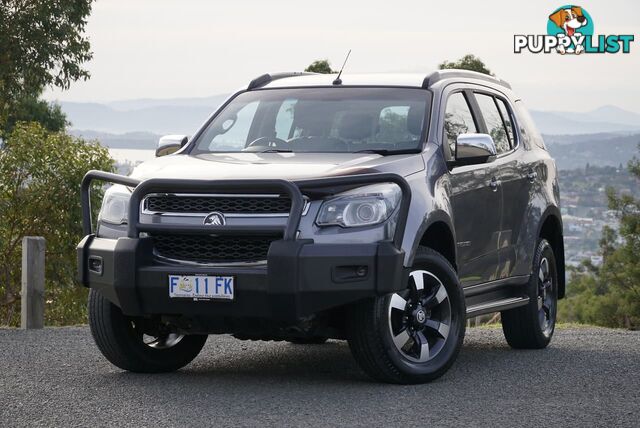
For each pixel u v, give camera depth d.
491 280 9.13
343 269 7.08
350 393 7.19
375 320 7.33
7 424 6.17
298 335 7.60
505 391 7.30
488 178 9.00
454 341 7.84
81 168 31.84
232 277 7.08
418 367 7.58
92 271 7.72
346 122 8.52
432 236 8.26
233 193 7.25
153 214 7.44
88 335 10.79
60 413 6.48
